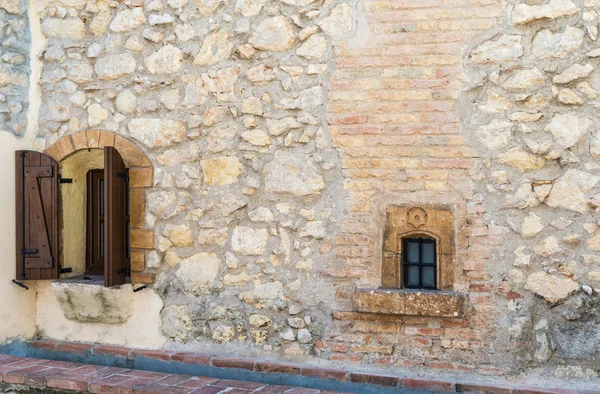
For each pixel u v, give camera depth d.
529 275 3.88
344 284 4.20
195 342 4.56
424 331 4.04
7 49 4.93
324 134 4.23
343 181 4.20
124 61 4.75
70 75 4.90
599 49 3.76
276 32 4.35
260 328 4.39
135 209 4.68
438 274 4.02
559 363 3.81
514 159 3.90
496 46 3.93
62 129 4.92
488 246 3.94
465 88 3.98
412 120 4.07
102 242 5.24
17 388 4.38
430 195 4.04
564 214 3.83
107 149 4.48
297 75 4.30
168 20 4.62
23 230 4.86
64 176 4.97
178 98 4.61
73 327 4.92
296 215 4.30
